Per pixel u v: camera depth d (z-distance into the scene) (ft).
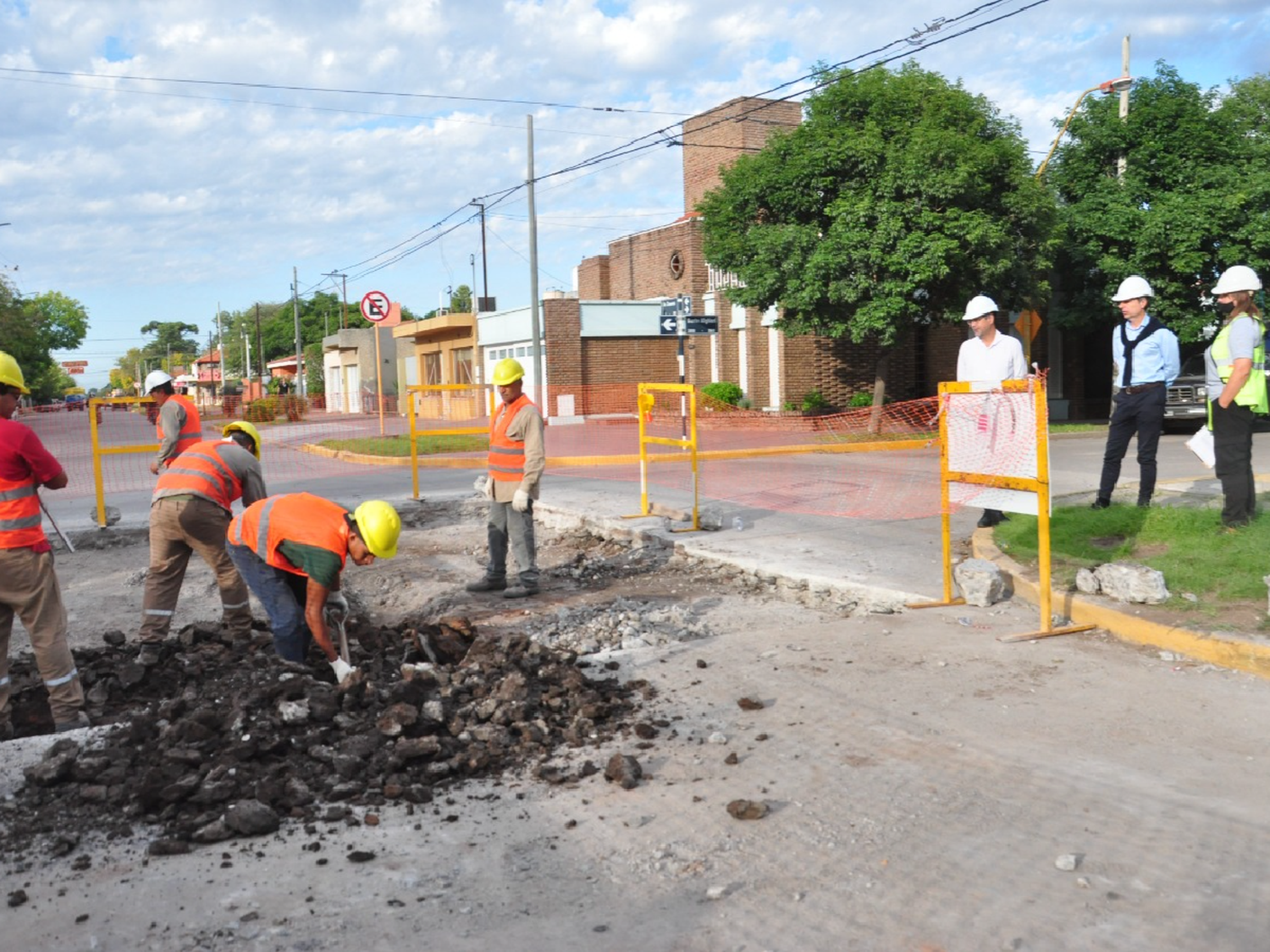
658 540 32.19
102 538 37.63
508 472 27.58
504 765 14.07
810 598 24.88
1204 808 11.75
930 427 77.36
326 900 10.57
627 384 105.91
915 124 70.33
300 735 14.64
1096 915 9.68
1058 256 86.22
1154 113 81.46
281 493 49.42
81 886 11.02
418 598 28.22
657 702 16.35
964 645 18.72
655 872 10.96
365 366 163.53
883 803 12.30
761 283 72.13
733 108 105.91
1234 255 77.25
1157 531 24.34
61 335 284.41
